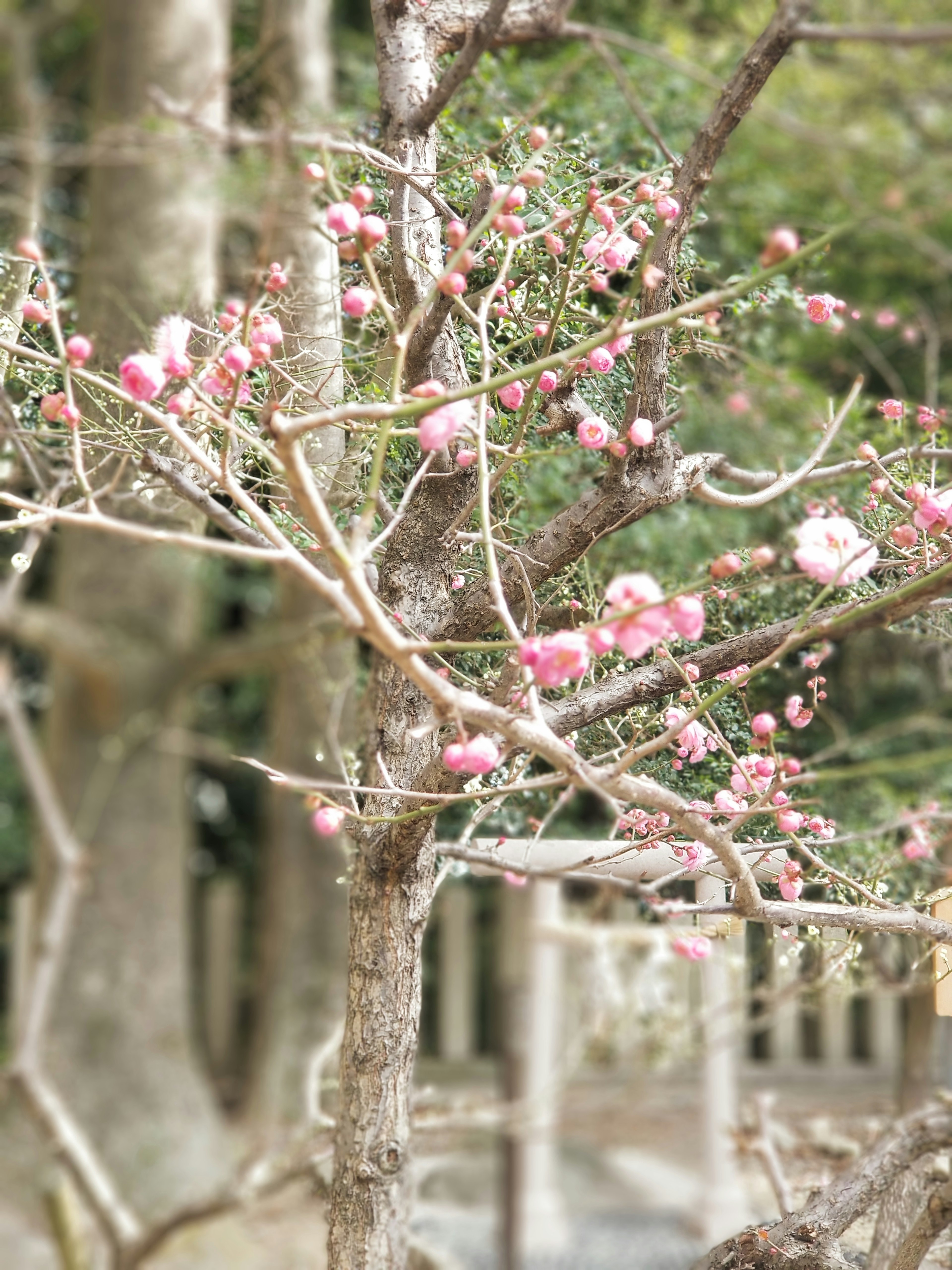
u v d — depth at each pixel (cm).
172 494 160
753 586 116
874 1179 126
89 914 429
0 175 304
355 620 82
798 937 134
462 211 161
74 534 395
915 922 106
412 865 123
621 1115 444
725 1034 305
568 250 135
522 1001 344
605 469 148
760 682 175
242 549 84
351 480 150
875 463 134
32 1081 176
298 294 168
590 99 326
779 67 427
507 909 426
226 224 306
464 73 136
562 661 79
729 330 214
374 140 186
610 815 183
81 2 395
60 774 425
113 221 296
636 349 129
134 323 187
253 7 420
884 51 456
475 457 122
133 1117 417
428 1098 218
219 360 120
